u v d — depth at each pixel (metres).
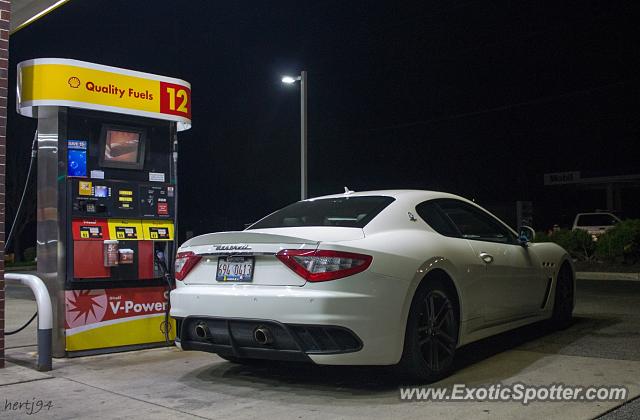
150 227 6.96
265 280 4.68
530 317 6.39
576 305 9.38
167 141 7.37
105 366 5.95
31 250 33.25
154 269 6.93
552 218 39.56
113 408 4.49
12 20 8.73
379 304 4.48
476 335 5.46
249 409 4.39
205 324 5.00
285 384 5.07
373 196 5.65
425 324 4.88
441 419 4.04
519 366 5.41
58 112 6.42
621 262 16.91
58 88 6.26
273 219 5.88
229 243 4.92
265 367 5.74
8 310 11.42
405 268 4.69
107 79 6.61
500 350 6.08
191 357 6.35
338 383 5.04
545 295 6.68
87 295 6.46
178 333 5.31
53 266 6.38
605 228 21.39
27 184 6.66
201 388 5.04
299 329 4.46
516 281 6.08
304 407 4.40
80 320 6.40
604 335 6.73
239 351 4.83
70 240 6.40
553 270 6.82
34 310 11.36
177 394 4.86
